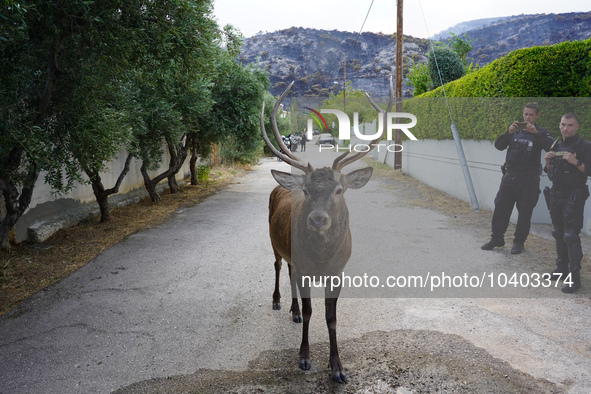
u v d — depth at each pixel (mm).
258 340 3387
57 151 4645
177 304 4129
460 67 14078
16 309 4070
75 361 3115
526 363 2879
